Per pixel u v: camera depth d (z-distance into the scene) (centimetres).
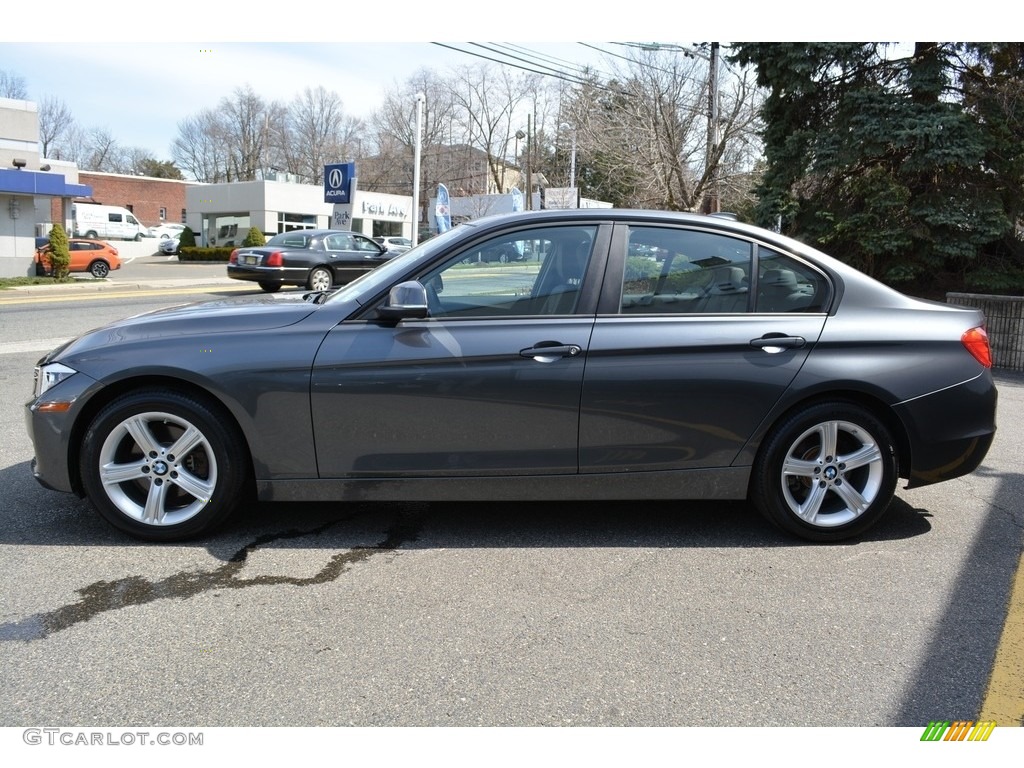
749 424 384
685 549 389
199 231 5141
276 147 8194
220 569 354
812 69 1371
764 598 337
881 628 312
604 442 380
